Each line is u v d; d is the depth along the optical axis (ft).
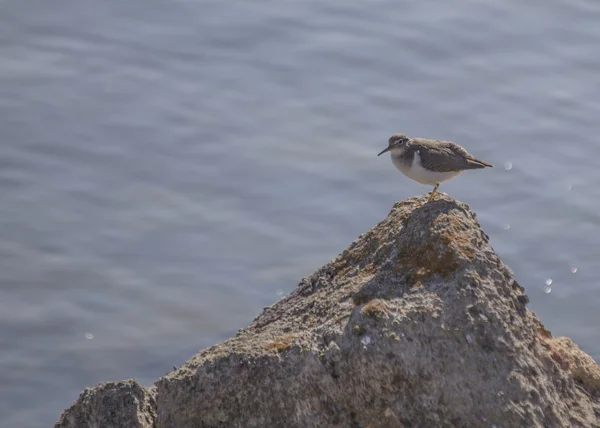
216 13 120.16
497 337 33.88
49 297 82.02
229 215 91.81
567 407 34.76
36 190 93.97
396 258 36.42
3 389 71.46
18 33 115.65
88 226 90.38
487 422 32.89
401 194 93.45
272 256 87.25
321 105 104.78
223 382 33.73
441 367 33.24
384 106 103.91
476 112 102.63
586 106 103.19
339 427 33.35
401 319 33.65
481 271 35.24
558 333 74.90
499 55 110.83
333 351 33.42
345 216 91.25
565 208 90.48
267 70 110.52
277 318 38.14
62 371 73.56
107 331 78.23
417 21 116.67
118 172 96.48
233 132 101.45
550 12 117.39
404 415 33.09
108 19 118.83
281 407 33.50
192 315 80.48
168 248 88.17
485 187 93.81
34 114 102.73
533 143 98.73
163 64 111.34
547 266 83.41
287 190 94.32
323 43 114.11
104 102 105.29
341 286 37.37
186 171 96.84
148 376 73.15
